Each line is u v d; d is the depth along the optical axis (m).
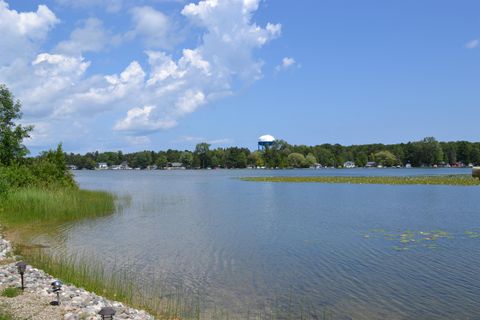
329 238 25.80
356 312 13.48
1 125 51.66
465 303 14.20
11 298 12.23
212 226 31.00
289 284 16.41
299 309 13.75
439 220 33.28
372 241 24.66
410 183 80.00
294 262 19.84
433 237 25.69
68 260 19.72
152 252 22.00
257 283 16.50
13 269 15.73
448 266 18.78
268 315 13.21
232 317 13.00
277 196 58.31
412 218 34.50
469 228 29.11
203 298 14.70
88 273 16.95
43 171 47.81
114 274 17.58
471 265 18.91
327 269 18.53
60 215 33.91
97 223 32.03
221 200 52.94
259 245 23.80
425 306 13.96
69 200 37.41
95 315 11.13
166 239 25.59
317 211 40.06
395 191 64.12
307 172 178.62
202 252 22.05
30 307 11.50
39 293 12.80
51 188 42.84
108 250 22.45
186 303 14.16
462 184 74.31
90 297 12.90
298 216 36.59
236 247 23.33
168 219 34.59
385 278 17.09
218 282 16.62
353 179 96.56
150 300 14.36
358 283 16.45
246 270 18.44
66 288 13.62
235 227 30.45
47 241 24.69
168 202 50.16
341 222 32.66
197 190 73.00
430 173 140.62
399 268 18.58
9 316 10.45
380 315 13.23
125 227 30.28
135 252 22.02
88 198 44.00
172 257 20.86
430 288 15.78
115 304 12.78
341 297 14.88
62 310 11.35
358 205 45.09
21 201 34.34
